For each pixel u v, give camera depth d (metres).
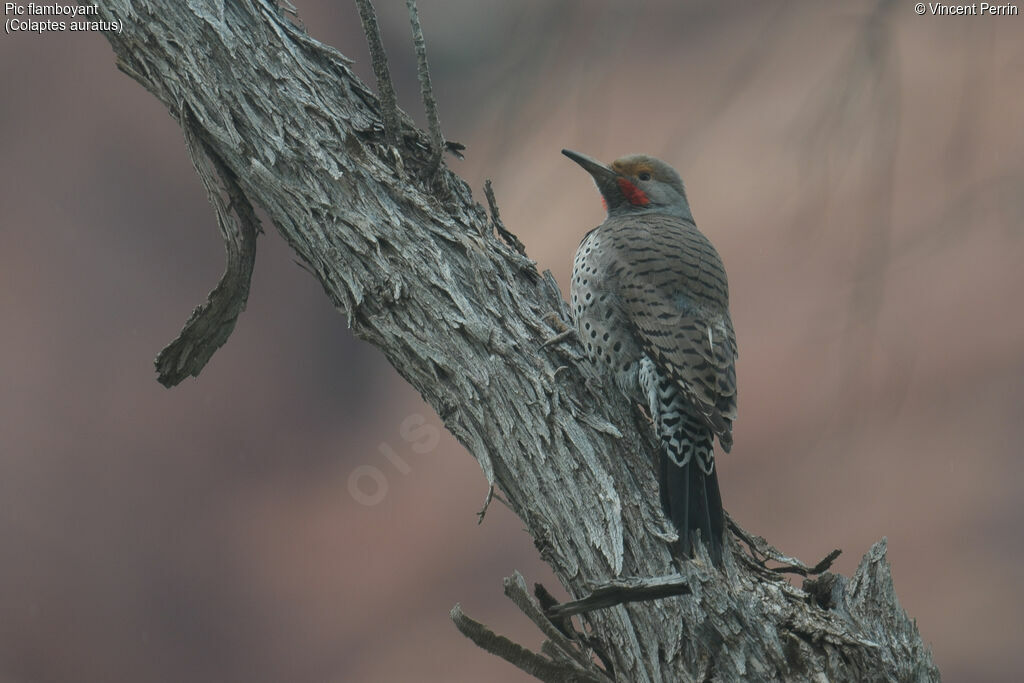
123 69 7.06
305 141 6.70
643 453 6.42
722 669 5.58
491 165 7.14
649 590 5.38
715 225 16.92
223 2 6.94
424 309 6.37
